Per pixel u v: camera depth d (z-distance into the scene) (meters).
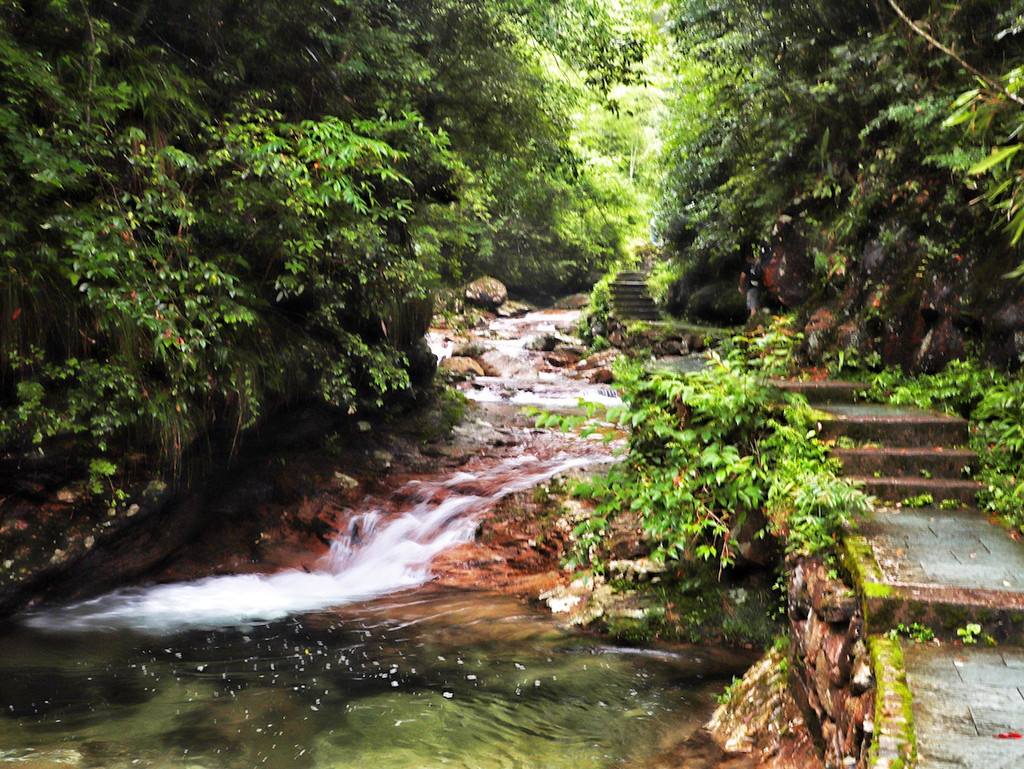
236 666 4.63
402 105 7.26
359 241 6.62
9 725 3.79
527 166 9.44
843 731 2.99
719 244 12.13
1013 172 5.31
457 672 4.57
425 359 9.84
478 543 6.90
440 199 9.07
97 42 5.17
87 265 4.82
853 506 4.22
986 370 5.61
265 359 6.53
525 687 4.37
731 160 11.09
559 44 8.96
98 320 5.11
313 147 5.57
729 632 5.02
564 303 26.75
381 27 7.04
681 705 4.16
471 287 24.11
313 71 6.79
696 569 5.32
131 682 4.37
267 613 5.70
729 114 10.70
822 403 5.82
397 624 5.45
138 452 5.76
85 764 3.40
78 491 5.53
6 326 4.89
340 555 6.98
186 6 6.09
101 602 5.82
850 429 5.01
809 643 3.54
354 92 7.16
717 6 8.70
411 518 7.42
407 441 9.04
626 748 3.68
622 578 5.58
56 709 3.99
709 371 5.44
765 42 8.38
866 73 7.29
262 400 6.69
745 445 5.00
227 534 6.94
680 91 12.70
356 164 5.98
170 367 5.41
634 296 19.36
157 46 5.86
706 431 4.91
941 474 4.63
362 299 7.63
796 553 4.02
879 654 2.93
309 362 7.21
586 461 8.79
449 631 5.30
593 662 4.75
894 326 6.61
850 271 7.32
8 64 4.69
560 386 14.18
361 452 8.47
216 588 6.23
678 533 4.87
